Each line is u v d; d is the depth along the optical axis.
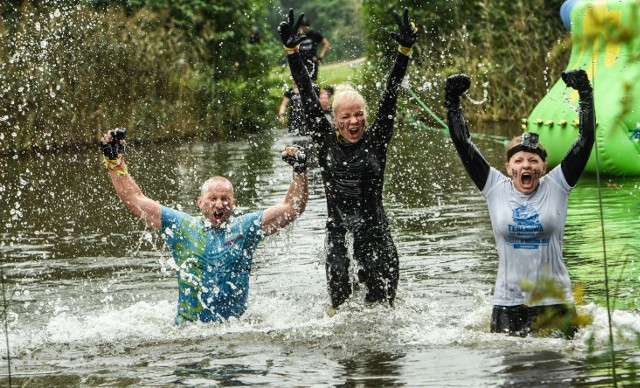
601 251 8.92
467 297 7.82
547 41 25.25
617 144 13.80
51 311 7.91
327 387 5.50
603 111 13.88
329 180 7.66
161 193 14.63
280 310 7.67
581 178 14.16
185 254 7.42
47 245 10.88
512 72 25.20
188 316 7.37
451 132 6.75
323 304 7.86
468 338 6.45
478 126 24.09
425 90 25.14
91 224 12.20
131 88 24.09
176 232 7.50
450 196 13.24
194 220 7.56
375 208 7.64
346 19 45.75
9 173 18.44
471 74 25.14
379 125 7.64
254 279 8.87
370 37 27.14
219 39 26.78
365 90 26.08
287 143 22.33
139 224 12.09
